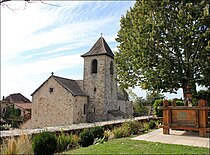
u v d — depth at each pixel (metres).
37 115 29.42
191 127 9.43
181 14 12.54
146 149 6.59
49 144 6.56
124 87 16.17
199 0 13.23
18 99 54.28
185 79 13.22
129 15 16.34
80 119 28.83
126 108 40.81
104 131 11.05
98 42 32.59
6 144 6.83
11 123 33.03
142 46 13.33
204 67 12.79
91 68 31.39
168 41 13.11
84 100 30.14
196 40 12.47
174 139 8.62
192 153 6.19
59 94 28.52
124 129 10.99
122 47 16.58
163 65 13.11
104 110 29.91
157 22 13.41
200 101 9.38
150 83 13.62
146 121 15.73
